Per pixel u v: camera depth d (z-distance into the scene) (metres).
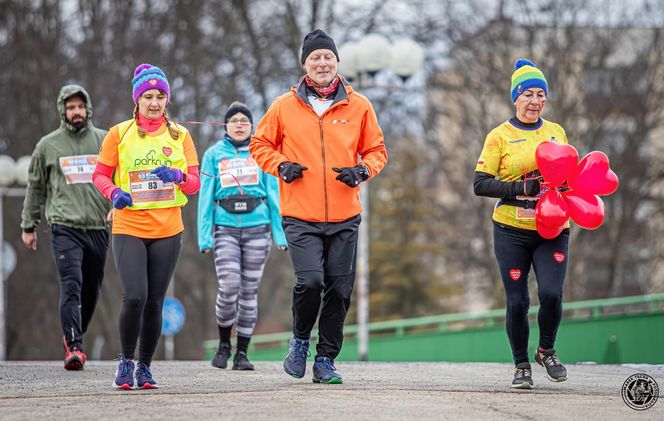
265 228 18.56
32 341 60.44
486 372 17.84
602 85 59.94
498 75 58.28
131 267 13.48
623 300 35.31
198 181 13.84
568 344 35.28
